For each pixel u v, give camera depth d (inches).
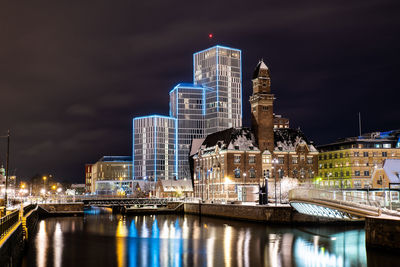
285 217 4741.6
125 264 2878.9
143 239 3991.1
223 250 3341.5
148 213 7411.4
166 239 3973.9
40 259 3034.0
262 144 7524.6
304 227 4616.1
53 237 4146.2
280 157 7583.7
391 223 2736.2
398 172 6181.1
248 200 7249.0
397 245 2689.5
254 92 7795.3
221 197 7490.2
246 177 7367.1
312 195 3772.1
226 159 7362.2
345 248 3326.8
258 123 7568.9
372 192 5984.3
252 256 3093.0
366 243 2938.0
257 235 4072.3
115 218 6466.5
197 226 5078.7
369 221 2896.2
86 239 4003.4
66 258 3070.9
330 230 4352.9
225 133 7869.1
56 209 6791.3
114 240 3937.0
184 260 2987.2
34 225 4835.1
